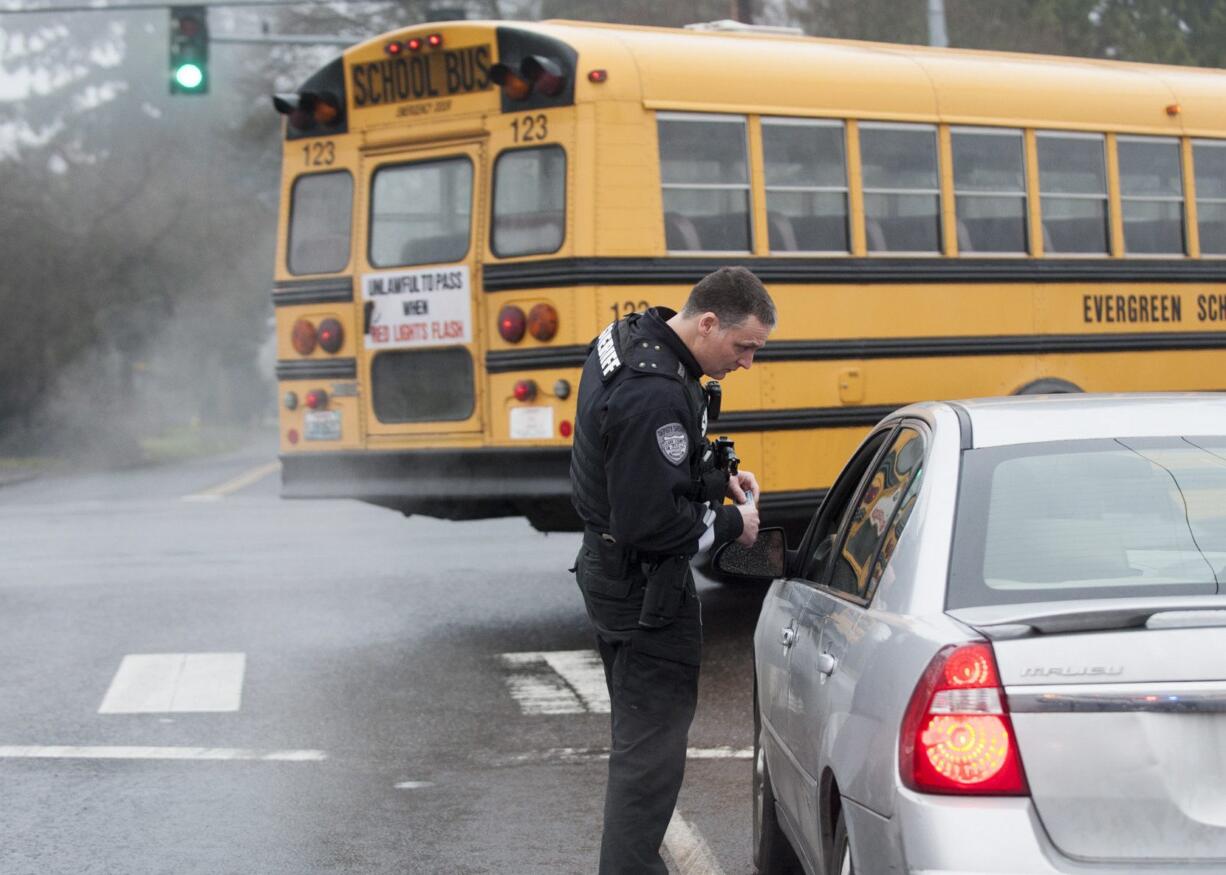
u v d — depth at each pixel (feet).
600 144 44.65
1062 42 165.58
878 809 16.26
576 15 177.58
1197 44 176.04
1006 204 50.55
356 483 49.67
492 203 46.60
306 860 28.50
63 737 38.29
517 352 46.09
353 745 37.17
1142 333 53.06
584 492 23.09
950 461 18.86
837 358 47.42
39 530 90.94
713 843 29.01
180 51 96.63
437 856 28.60
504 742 37.35
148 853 29.04
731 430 45.75
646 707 23.09
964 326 49.65
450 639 50.72
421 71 48.01
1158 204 53.57
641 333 22.57
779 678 23.24
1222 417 19.53
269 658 47.93
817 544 24.85
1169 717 15.29
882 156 48.42
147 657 48.19
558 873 27.53
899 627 17.15
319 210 50.55
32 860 28.68
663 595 22.52
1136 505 17.99
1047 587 17.13
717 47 46.73
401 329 48.62
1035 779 15.29
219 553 75.41
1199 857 15.15
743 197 46.26
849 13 164.35
